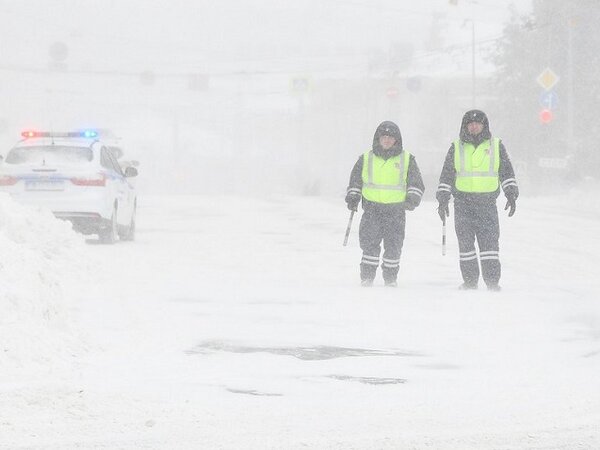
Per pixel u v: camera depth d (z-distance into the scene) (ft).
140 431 46.19
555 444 44.55
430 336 74.69
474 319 82.17
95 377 58.18
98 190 151.02
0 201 109.50
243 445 44.06
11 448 43.47
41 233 108.27
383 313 84.99
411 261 133.28
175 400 52.34
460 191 104.73
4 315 63.26
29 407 49.19
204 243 155.74
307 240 160.97
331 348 70.08
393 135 106.73
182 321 79.61
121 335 72.43
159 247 148.56
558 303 91.35
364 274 107.24
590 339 73.87
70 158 152.97
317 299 92.99
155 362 63.72
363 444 44.32
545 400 53.21
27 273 67.92
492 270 104.01
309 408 51.19
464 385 57.77
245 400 53.01
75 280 100.17
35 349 61.62
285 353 67.97
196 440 44.83
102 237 155.02
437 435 45.88
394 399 53.67
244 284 103.81
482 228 104.37
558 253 144.36
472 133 104.94
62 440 44.65
